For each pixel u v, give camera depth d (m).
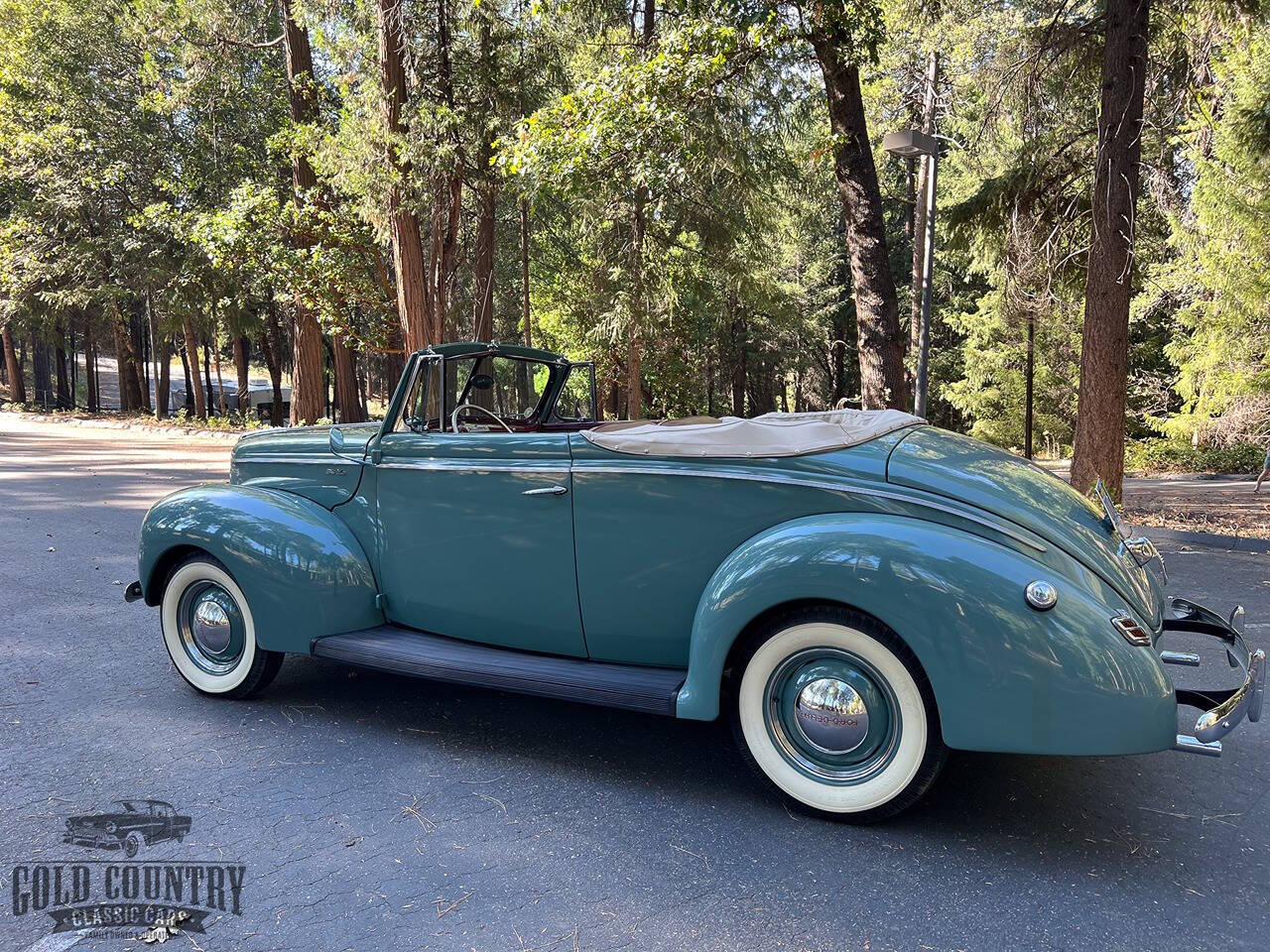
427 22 14.85
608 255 18.28
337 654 3.80
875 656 2.83
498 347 4.33
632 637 3.42
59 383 41.91
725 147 13.08
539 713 4.05
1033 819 3.02
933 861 2.73
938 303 31.22
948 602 2.66
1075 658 2.58
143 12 19.52
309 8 15.07
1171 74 10.63
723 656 2.99
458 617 3.80
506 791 3.23
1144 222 12.20
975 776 3.38
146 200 26.53
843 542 2.80
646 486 3.29
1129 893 2.55
